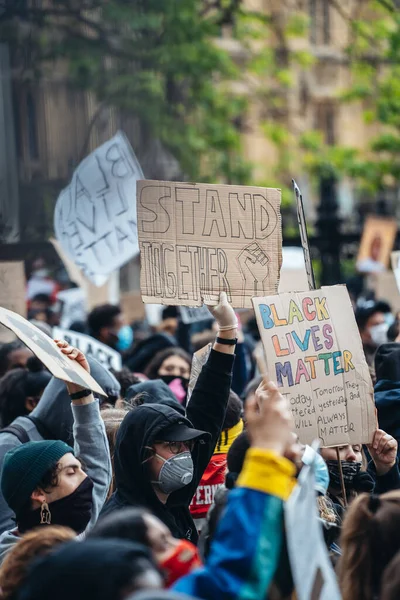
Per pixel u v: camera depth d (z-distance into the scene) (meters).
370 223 21.17
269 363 6.66
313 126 59.06
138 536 4.62
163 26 30.05
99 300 18.28
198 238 7.18
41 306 18.53
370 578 5.13
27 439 8.03
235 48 49.97
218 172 35.38
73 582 3.69
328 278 21.86
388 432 8.28
